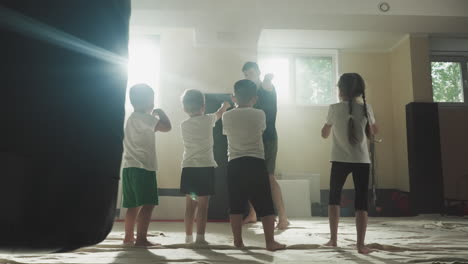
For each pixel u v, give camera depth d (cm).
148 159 208
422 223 347
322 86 595
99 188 56
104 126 58
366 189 194
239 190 194
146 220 202
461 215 456
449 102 567
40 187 51
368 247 192
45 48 53
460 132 555
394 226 321
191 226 221
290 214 442
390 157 571
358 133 203
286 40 566
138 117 215
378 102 585
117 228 312
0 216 50
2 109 50
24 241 53
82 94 55
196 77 460
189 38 466
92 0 57
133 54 488
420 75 517
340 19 413
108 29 59
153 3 390
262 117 203
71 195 53
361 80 214
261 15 402
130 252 175
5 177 50
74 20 55
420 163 489
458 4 410
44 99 52
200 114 231
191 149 221
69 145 54
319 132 577
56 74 53
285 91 585
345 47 591
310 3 399
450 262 152
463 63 573
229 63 463
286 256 166
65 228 53
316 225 327
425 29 444
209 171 217
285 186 448
